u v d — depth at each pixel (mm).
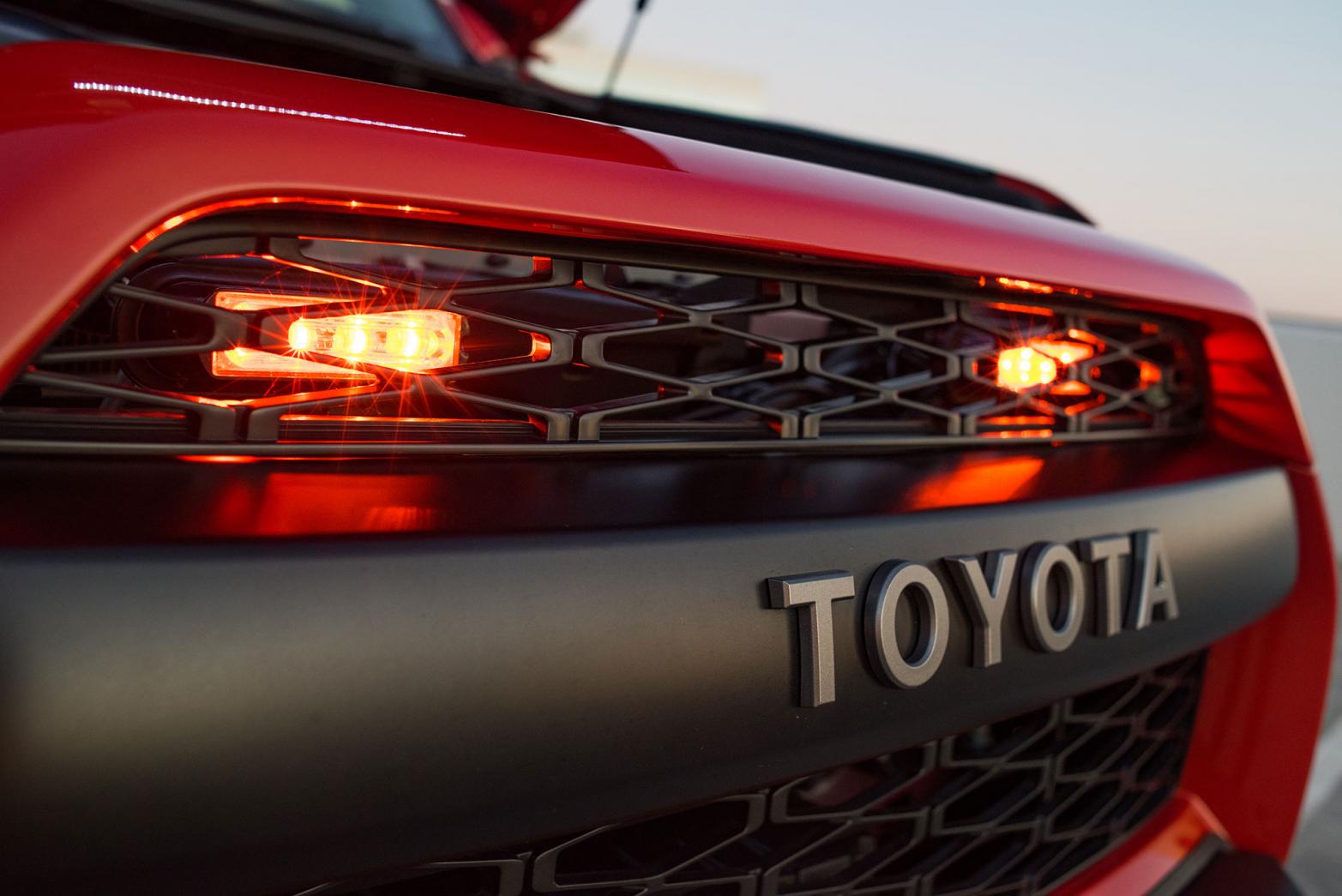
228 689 512
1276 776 1329
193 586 512
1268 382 1266
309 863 548
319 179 600
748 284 940
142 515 546
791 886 908
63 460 590
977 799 1127
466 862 683
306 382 669
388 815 561
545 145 707
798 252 813
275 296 654
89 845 483
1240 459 1251
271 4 1723
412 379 699
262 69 656
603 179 716
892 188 945
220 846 516
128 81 585
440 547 589
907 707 789
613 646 633
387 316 686
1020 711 889
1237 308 1237
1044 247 1022
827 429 937
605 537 651
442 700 572
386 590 562
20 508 532
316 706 535
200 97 593
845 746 756
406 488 655
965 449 1039
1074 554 922
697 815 829
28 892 476
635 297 786
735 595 691
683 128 1457
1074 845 1177
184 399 619
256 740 519
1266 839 1339
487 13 2152
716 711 681
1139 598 982
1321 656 1301
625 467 780
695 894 838
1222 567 1105
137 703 490
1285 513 1227
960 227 946
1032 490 949
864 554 764
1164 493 1052
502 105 737
